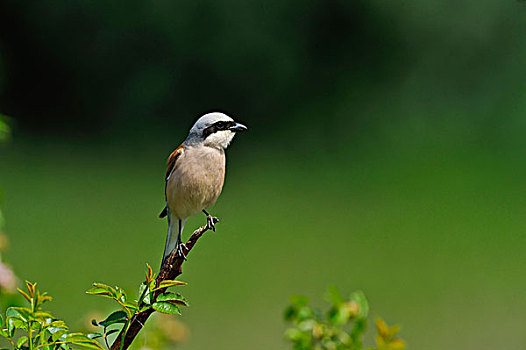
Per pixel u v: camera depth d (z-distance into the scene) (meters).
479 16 22.39
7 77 22.94
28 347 2.80
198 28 22.62
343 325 3.56
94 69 22.92
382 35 22.89
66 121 23.05
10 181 18.98
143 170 20.83
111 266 12.76
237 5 22.50
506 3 22.30
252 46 22.70
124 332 2.83
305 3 22.72
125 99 22.94
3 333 2.81
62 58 22.92
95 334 2.90
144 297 2.82
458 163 20.56
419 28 22.77
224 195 18.77
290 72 22.88
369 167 21.08
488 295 11.89
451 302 11.57
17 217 16.03
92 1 22.53
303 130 22.81
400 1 22.62
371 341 9.79
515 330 10.47
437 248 14.45
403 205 17.78
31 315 2.74
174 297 2.83
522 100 21.73
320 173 20.86
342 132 22.62
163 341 4.14
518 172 19.77
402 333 10.38
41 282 11.66
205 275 12.75
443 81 22.75
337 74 23.05
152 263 13.02
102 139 22.83
